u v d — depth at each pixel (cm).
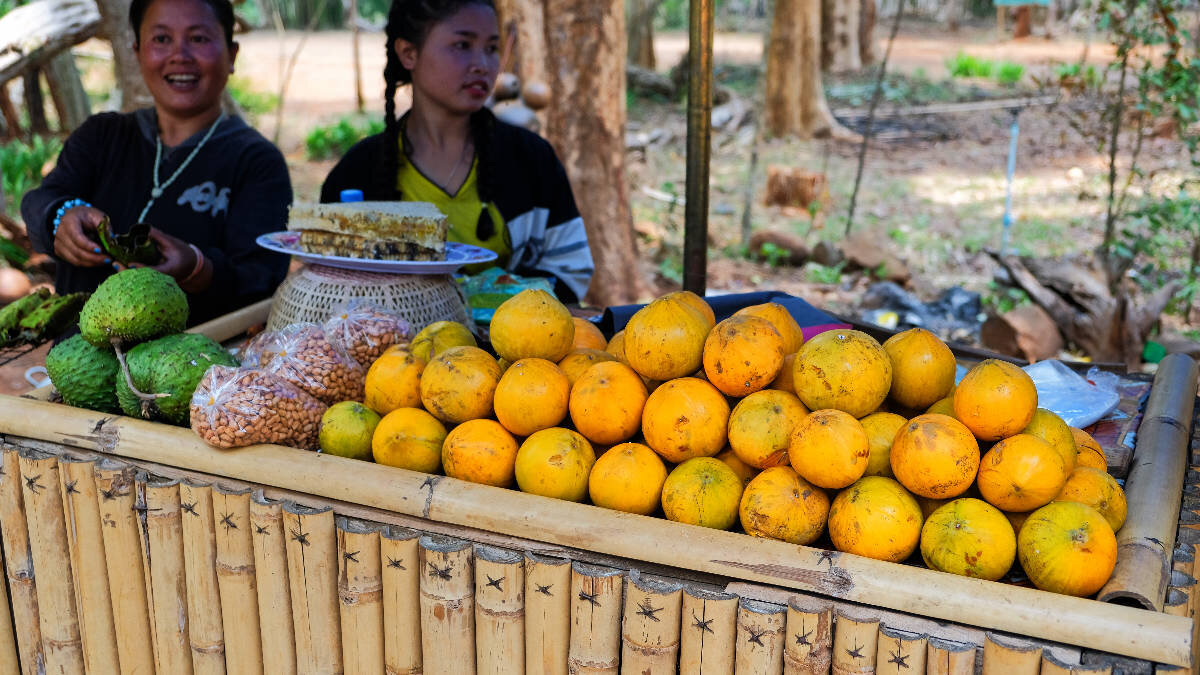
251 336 239
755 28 2628
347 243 215
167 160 285
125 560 179
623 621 150
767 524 147
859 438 144
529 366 163
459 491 157
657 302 165
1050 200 992
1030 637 132
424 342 181
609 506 156
